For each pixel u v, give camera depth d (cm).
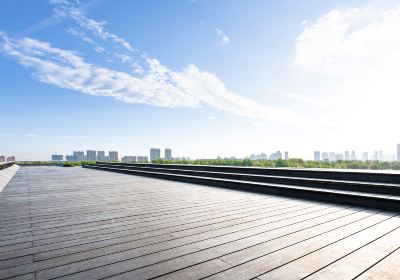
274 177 634
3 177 928
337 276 181
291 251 230
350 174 536
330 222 327
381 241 252
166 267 200
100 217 374
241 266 200
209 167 953
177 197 550
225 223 332
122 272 192
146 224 333
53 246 252
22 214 397
